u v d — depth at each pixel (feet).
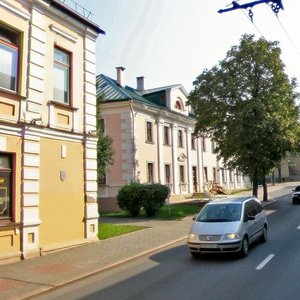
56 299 26.30
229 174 170.91
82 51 50.26
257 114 93.09
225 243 36.42
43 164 42.16
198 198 122.62
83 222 48.01
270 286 26.68
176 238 51.98
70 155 46.55
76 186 47.26
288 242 45.34
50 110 43.73
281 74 97.35
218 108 98.78
